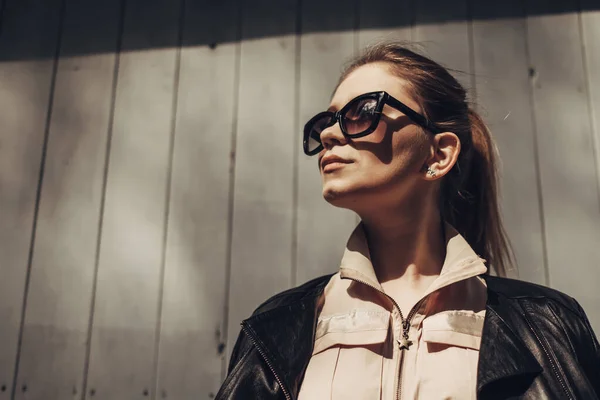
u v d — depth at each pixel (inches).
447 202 36.2
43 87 59.5
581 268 48.8
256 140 55.8
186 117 57.3
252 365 30.0
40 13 61.8
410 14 57.5
